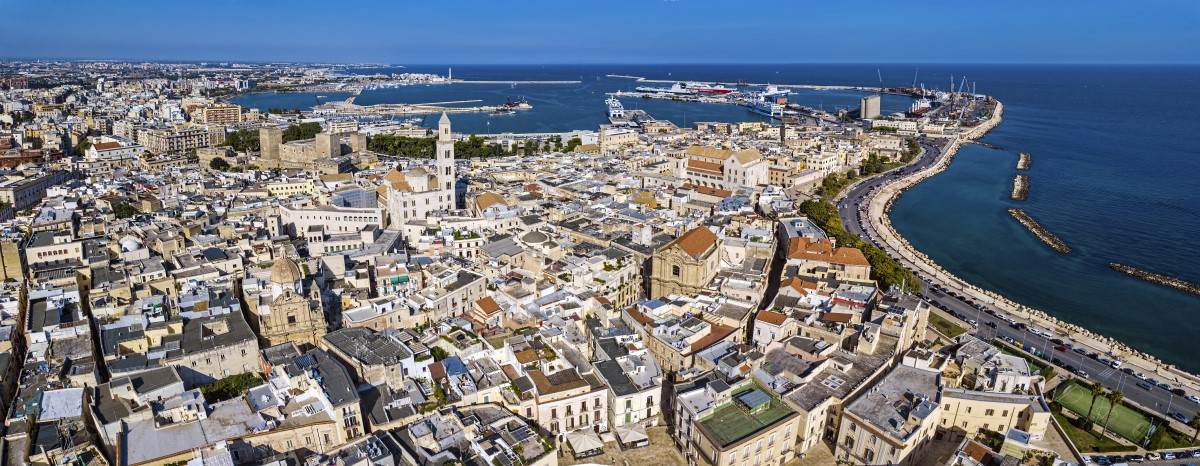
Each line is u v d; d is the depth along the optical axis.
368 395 169.25
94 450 147.00
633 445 173.75
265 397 163.75
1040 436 178.50
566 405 174.38
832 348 199.38
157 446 146.25
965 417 179.25
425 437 151.50
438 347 196.12
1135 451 183.88
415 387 175.12
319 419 156.50
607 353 194.75
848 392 179.88
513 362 186.62
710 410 167.25
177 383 166.00
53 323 195.38
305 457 151.38
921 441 167.88
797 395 177.00
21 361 192.12
